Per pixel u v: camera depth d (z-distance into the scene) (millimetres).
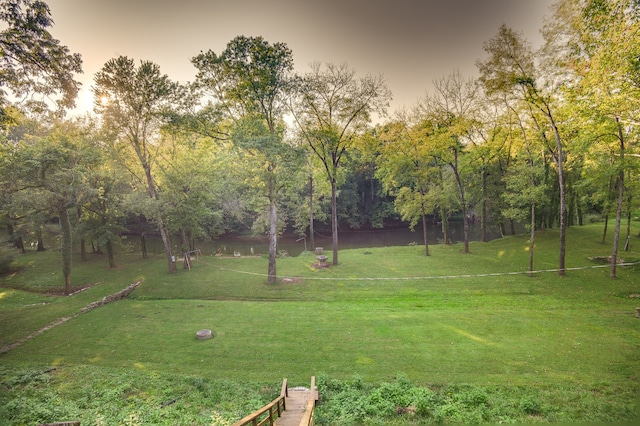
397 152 31453
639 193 22625
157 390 10820
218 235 50969
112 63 22109
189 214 26781
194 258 32812
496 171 35281
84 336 15734
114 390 10648
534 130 23797
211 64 22328
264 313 18141
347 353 13203
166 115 22578
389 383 10961
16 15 11961
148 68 22688
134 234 52531
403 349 13328
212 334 15391
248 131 22484
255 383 11273
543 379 10836
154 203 24469
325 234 59031
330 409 9719
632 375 10836
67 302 21141
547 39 19531
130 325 16969
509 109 24094
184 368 12461
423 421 9125
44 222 29406
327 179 32781
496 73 21312
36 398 10180
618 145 22266
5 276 29344
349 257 31375
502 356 12430
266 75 22000
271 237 23719
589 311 16688
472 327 15148
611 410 9164
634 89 15016
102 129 23891
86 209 29203
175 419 9062
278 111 24625
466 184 36812
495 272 23875
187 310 19016
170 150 27734
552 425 8672
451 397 10172
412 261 28312
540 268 24062
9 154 19125
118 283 24969
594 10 15492
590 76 16859
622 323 14961
